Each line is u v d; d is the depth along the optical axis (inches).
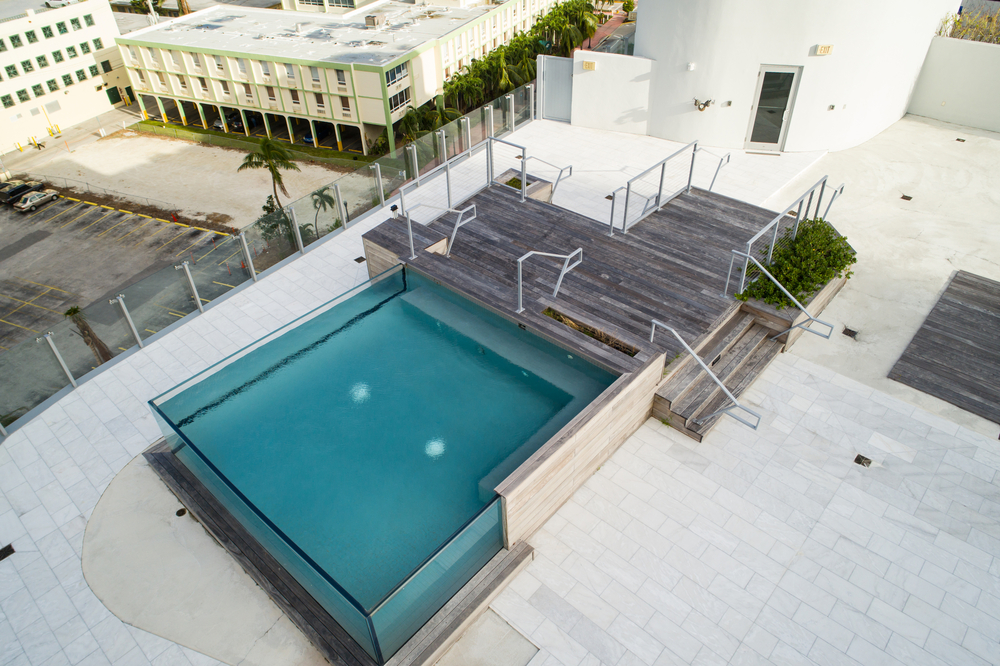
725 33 570.6
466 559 255.1
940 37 630.5
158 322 426.0
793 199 551.8
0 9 1769.2
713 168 600.7
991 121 634.8
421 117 1535.4
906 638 247.8
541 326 345.4
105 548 300.5
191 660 257.6
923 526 287.6
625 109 661.3
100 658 259.8
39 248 1229.7
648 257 416.2
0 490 329.4
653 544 285.1
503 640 255.0
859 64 578.2
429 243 422.3
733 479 312.0
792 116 599.5
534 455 270.5
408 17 1812.3
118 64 1897.1
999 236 482.6
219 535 297.1
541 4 2063.2
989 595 260.8
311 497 281.6
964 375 363.3
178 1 2559.1
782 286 366.9
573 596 267.9
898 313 410.3
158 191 1423.5
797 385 362.3
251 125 1798.7
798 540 284.0
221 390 343.3
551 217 461.1
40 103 1732.3
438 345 361.1
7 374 353.1
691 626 255.6
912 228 498.3
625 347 331.0
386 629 228.2
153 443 349.7
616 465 321.7
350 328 377.7
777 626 253.9
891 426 335.6
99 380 394.0
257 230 463.8
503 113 671.1
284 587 274.2
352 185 529.3
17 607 278.2
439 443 301.9
